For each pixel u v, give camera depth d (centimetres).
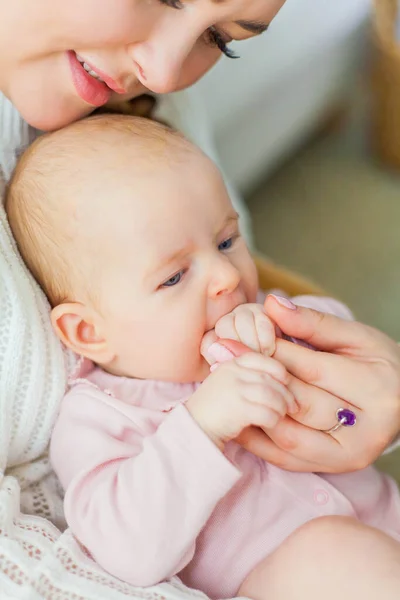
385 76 229
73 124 98
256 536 92
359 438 89
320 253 219
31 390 91
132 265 92
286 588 85
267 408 82
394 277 212
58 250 95
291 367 89
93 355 98
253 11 85
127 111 106
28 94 91
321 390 88
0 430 88
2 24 84
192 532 83
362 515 99
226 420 84
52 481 99
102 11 81
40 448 96
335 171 247
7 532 82
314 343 94
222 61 173
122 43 85
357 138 259
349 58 241
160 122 108
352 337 93
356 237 224
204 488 83
